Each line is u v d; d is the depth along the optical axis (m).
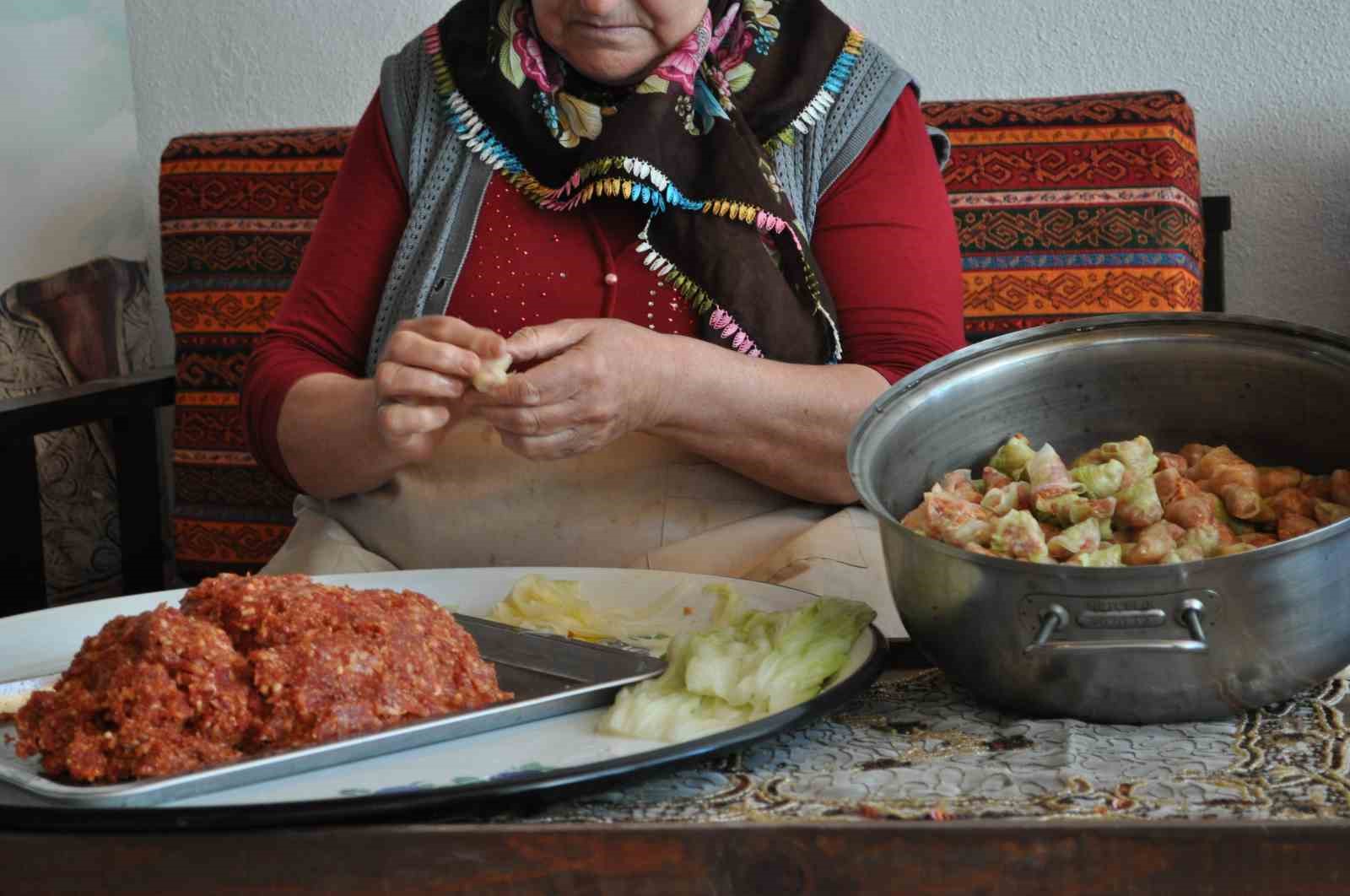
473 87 1.35
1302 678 0.72
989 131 1.79
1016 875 0.56
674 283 1.28
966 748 0.70
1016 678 0.73
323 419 1.20
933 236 1.33
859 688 0.75
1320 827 0.55
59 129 2.16
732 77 1.34
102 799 0.62
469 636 0.81
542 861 0.58
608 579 1.02
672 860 0.58
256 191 2.01
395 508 1.26
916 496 0.89
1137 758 0.67
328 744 0.69
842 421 1.18
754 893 0.57
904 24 2.04
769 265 1.27
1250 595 0.68
